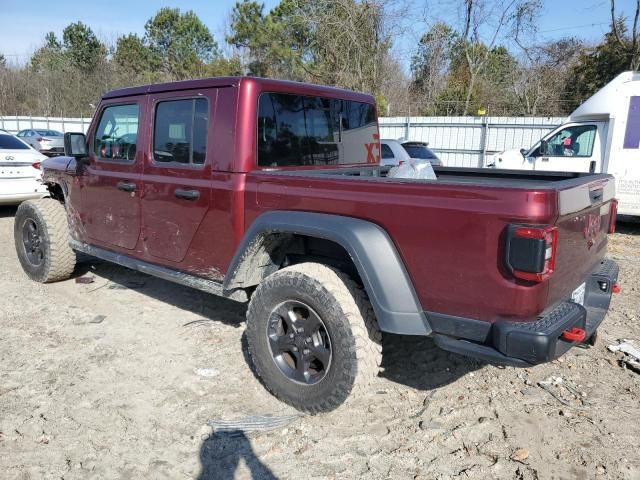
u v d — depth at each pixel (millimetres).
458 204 2594
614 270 3514
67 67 50531
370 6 24438
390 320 2812
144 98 4082
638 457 2881
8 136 9305
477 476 2740
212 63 37344
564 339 2652
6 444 2951
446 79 29859
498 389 3586
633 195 9617
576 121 10328
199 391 3525
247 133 3443
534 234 2379
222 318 4777
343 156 4309
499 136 18500
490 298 2570
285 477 2729
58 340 4281
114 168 4422
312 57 26906
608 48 23422
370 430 3113
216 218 3590
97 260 6535
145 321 4699
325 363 3066
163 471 2766
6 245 7477
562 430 3119
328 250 3465
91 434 3057
